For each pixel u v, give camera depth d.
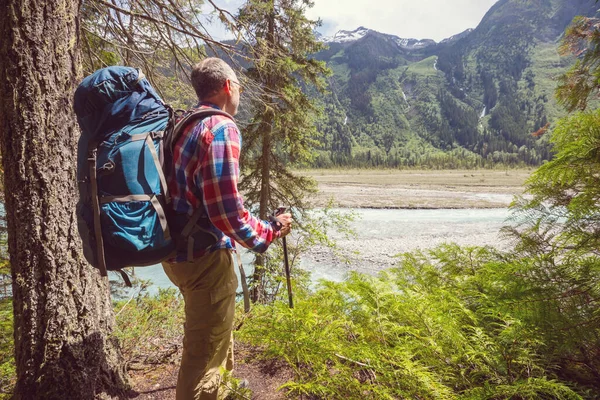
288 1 7.74
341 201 50.56
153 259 1.52
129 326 3.04
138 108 1.58
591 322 1.87
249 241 1.61
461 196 59.94
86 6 3.80
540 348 2.05
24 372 2.01
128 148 1.50
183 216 1.60
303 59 8.41
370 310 2.33
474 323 2.41
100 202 1.46
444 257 3.22
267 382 2.59
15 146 1.96
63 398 2.01
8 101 1.94
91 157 1.49
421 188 76.12
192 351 1.80
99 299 2.26
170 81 4.83
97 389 2.14
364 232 29.55
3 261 3.53
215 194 1.53
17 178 1.97
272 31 7.43
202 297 1.75
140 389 2.60
